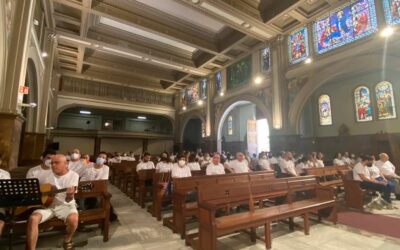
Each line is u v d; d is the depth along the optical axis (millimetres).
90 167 5777
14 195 2984
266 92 13914
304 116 15062
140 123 27594
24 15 6031
